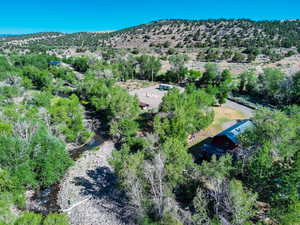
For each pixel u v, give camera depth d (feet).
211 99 133.59
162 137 82.17
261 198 52.39
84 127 119.96
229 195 46.03
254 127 64.85
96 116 145.38
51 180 73.82
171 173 55.83
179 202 60.49
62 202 68.74
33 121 91.09
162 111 112.16
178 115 90.53
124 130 106.42
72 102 132.98
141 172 57.36
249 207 47.11
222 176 52.21
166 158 57.67
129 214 61.57
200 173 57.06
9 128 81.15
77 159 93.97
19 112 115.03
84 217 62.23
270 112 63.57
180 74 249.55
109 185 76.18
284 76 174.40
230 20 579.07
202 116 105.29
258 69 263.49
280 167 48.75
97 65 256.32
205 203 49.98
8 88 154.92
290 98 162.81
